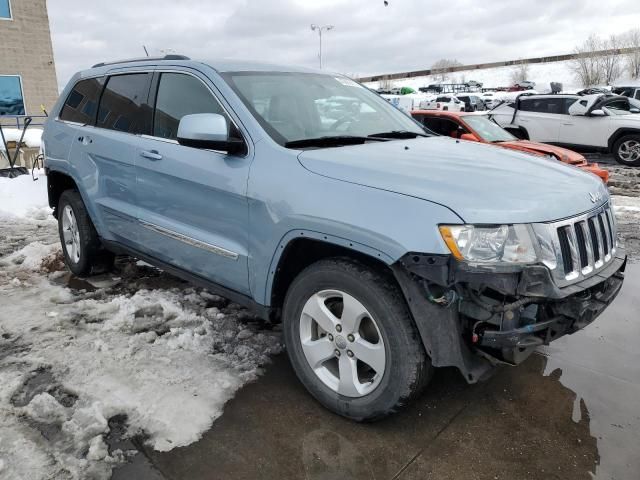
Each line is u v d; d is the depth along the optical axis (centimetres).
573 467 244
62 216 479
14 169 933
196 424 268
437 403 291
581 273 250
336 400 271
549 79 8444
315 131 327
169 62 368
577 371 326
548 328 241
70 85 481
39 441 252
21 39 1920
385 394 250
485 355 247
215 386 300
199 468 239
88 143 421
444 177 252
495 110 1466
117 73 418
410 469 241
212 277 328
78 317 387
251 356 334
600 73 5994
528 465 245
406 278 234
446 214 226
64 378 305
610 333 379
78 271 466
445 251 222
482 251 224
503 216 228
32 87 1972
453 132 940
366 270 249
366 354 256
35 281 464
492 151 330
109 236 420
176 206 340
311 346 279
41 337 354
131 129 387
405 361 241
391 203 237
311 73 392
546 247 233
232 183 296
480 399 296
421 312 234
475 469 242
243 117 307
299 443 256
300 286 277
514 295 228
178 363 323
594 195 276
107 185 404
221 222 309
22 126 1809
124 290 442
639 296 447
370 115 379
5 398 284
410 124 400
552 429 270
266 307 297
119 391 292
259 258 288
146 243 376
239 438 259
